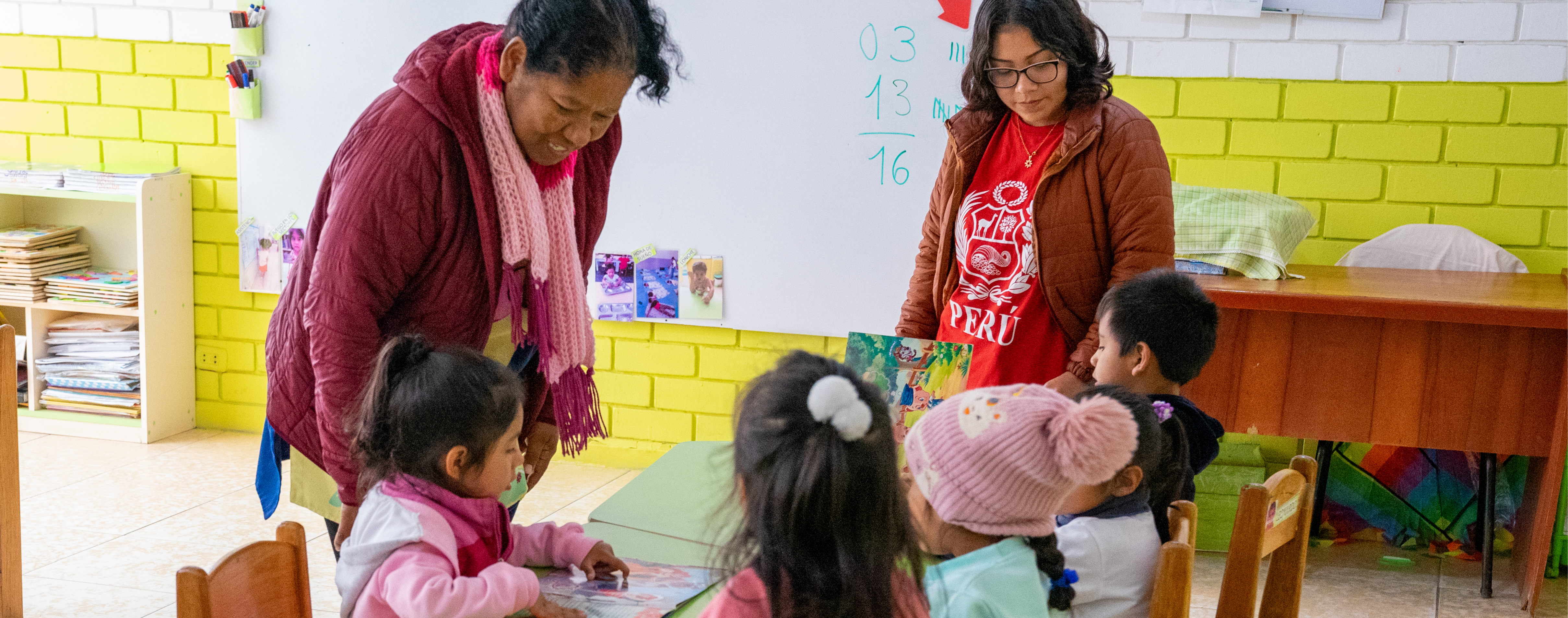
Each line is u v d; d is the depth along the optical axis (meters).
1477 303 2.60
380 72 3.58
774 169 3.42
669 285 3.57
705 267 3.54
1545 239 3.12
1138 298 1.82
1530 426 2.72
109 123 3.89
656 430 3.74
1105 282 2.12
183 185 3.85
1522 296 2.70
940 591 1.20
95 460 3.70
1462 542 3.20
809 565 1.00
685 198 3.50
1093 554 1.45
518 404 1.45
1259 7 3.12
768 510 1.01
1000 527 1.22
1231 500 3.13
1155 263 2.04
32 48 3.88
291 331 1.67
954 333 2.26
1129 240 2.05
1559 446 2.68
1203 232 2.98
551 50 1.49
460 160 1.59
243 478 3.60
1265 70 3.17
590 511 3.39
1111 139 2.04
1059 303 2.12
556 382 1.84
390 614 1.33
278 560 1.29
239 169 3.76
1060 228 2.08
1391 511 3.26
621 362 3.71
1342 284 2.85
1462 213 3.15
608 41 1.49
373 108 1.60
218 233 3.91
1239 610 1.46
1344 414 2.81
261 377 3.99
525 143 1.64
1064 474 1.18
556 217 1.77
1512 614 2.81
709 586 1.38
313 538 3.17
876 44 3.27
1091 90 2.03
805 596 1.00
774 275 3.50
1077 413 1.17
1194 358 1.82
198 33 3.75
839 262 3.44
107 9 3.80
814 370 1.05
